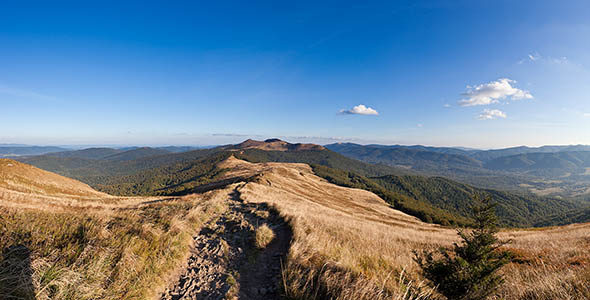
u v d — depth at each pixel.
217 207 13.18
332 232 10.28
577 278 4.62
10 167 40.69
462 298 4.57
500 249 10.64
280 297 4.15
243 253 6.41
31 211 7.24
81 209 9.83
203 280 4.85
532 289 4.64
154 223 7.44
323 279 4.25
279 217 11.52
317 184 108.81
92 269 3.87
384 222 35.50
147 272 4.53
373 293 3.88
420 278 5.86
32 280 3.35
